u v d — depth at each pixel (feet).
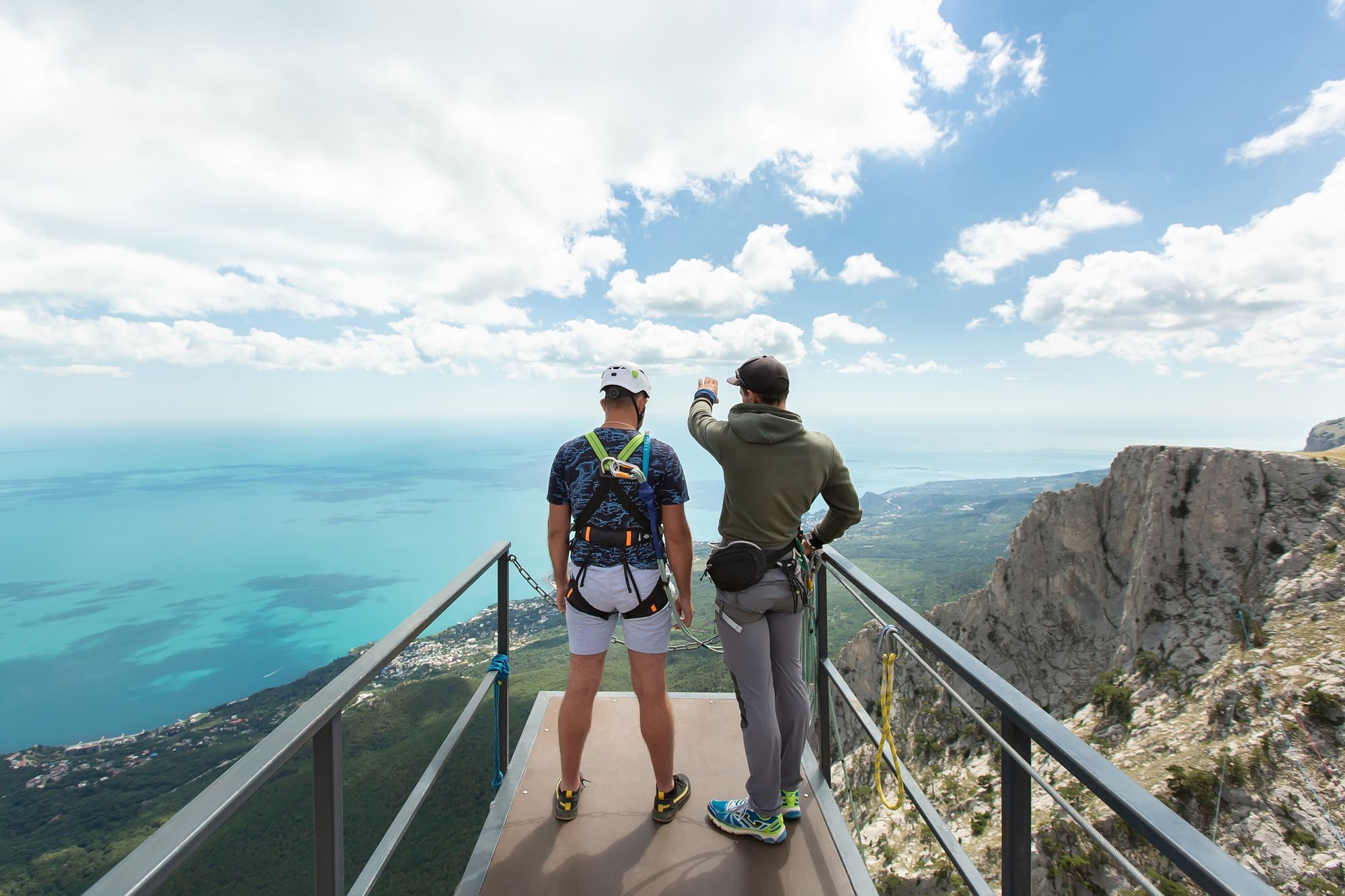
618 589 9.98
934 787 110.01
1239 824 86.84
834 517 10.36
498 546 12.02
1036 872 87.71
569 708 10.57
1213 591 118.52
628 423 10.80
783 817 10.78
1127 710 113.50
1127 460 138.10
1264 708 96.07
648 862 10.07
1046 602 139.13
